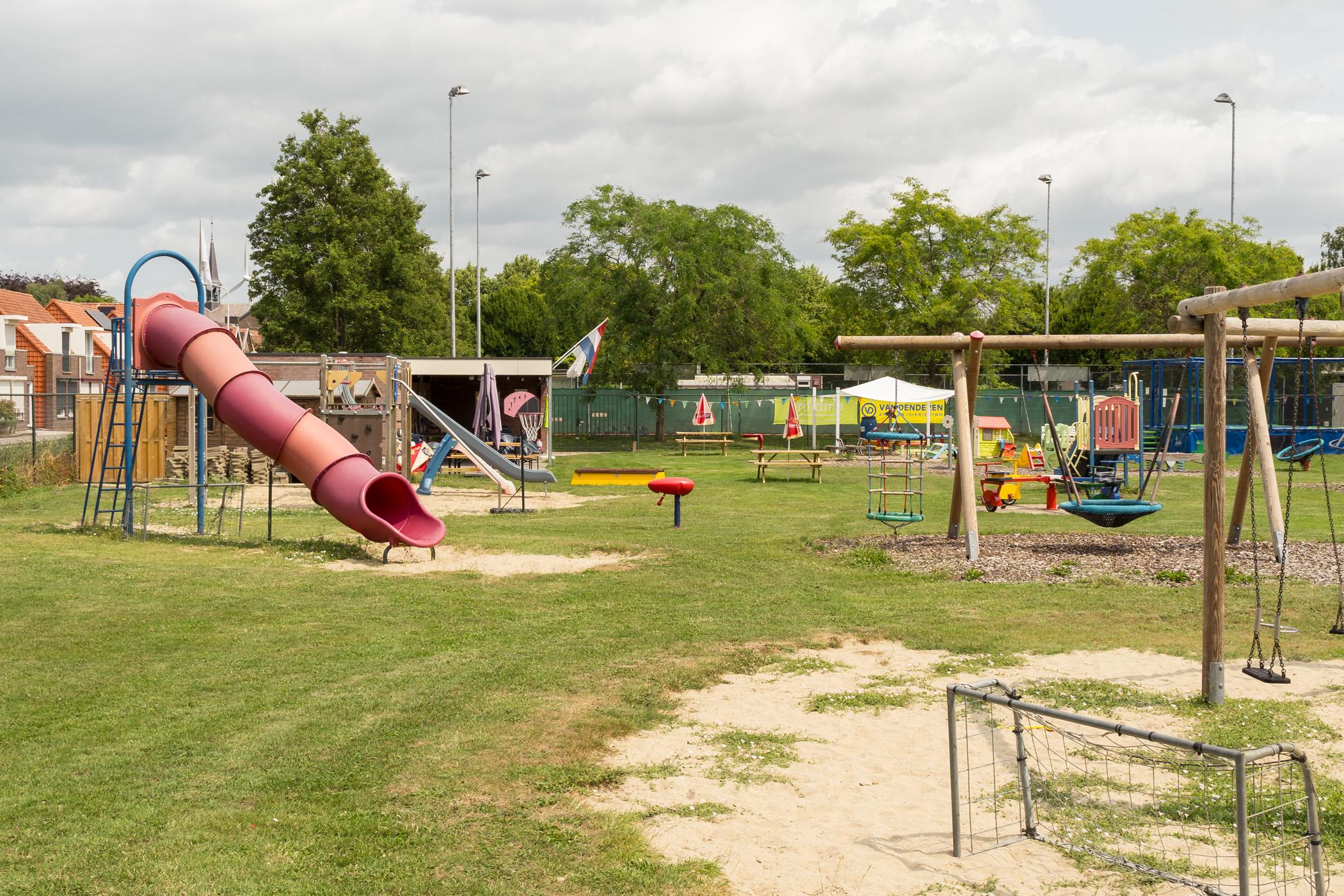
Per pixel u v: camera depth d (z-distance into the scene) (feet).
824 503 76.48
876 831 18.75
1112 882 16.71
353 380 83.05
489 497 83.10
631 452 145.48
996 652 31.99
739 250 164.14
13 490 74.69
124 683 27.45
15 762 21.54
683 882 16.58
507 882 16.53
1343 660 30.96
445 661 30.25
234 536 55.31
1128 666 30.35
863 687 28.37
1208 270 165.17
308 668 29.27
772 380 199.11
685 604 38.73
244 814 19.07
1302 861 17.39
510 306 255.29
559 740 23.49
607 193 164.55
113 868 16.78
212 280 163.22
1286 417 124.47
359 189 152.46
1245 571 44.73
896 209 168.45
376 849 17.69
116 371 56.90
